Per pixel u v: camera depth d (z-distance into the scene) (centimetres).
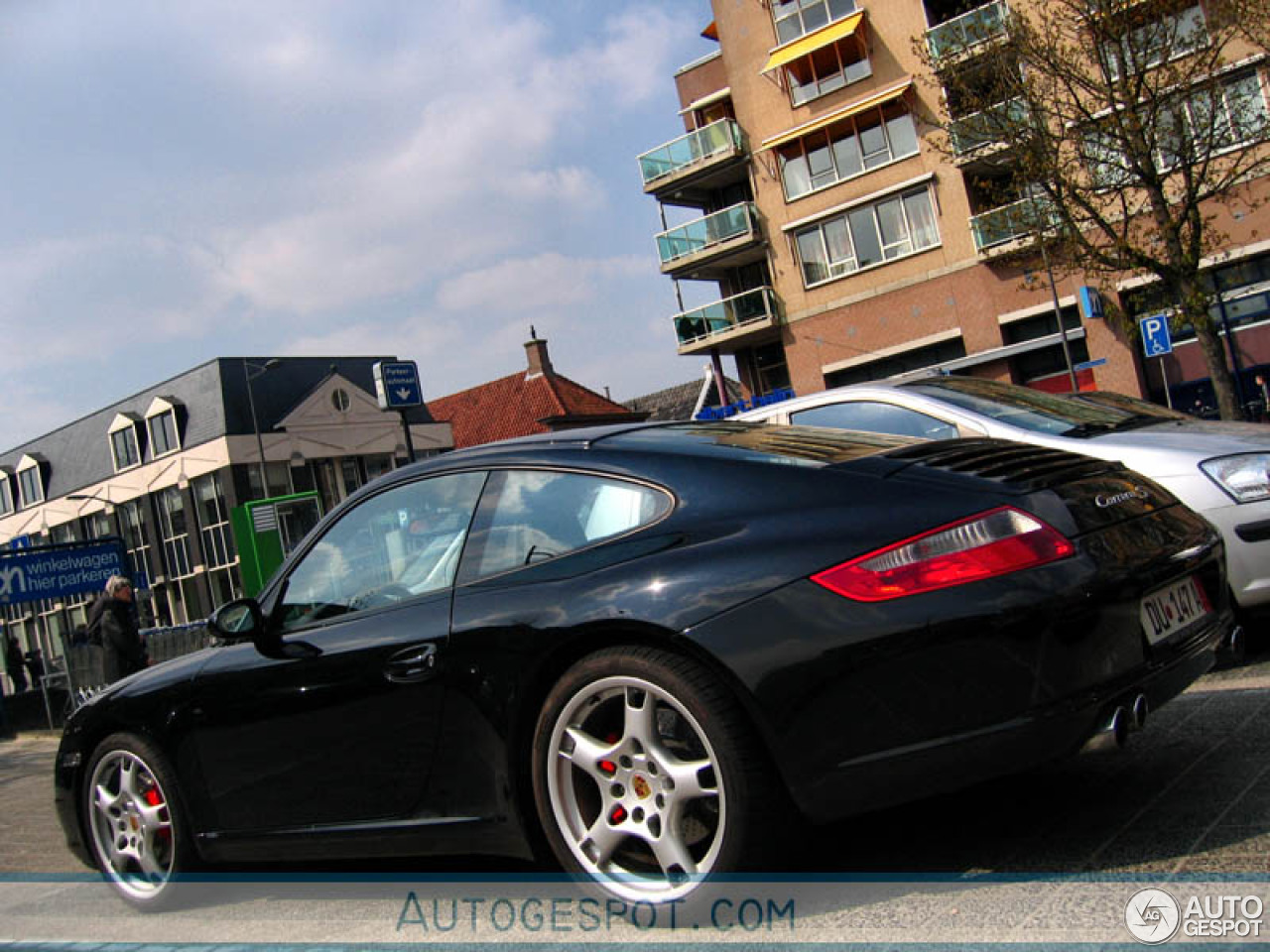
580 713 289
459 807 312
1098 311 2631
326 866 396
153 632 1458
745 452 309
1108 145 1700
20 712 1460
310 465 4831
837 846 310
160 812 383
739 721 261
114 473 5150
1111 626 263
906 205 3053
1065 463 305
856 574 260
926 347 3086
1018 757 252
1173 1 1630
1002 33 1797
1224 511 469
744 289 3516
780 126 3247
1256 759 324
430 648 314
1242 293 2545
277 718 347
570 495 317
